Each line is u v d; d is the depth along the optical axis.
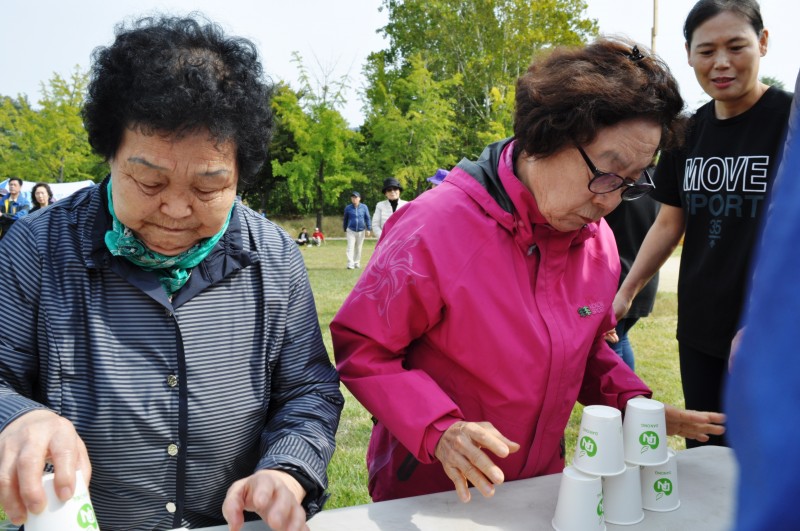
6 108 29.48
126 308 1.24
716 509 1.46
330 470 3.43
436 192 1.60
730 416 0.48
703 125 2.46
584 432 1.36
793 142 0.52
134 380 1.23
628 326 3.59
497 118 29.23
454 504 1.40
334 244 24.66
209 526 1.36
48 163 27.73
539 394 1.52
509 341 1.48
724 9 2.24
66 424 1.05
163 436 1.25
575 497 1.29
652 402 1.49
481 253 1.48
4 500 0.97
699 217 2.46
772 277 0.47
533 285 1.55
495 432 1.33
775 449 0.42
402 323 1.48
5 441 1.00
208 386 1.29
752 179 2.28
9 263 1.20
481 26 32.62
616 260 1.73
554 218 1.45
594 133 1.33
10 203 11.00
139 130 1.04
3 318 1.18
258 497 1.11
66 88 27.70
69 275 1.22
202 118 1.04
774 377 0.44
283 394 1.41
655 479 1.45
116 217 1.20
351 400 4.57
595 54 1.41
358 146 32.38
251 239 1.36
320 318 7.38
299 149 29.05
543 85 1.39
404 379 1.45
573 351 1.54
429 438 1.38
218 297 1.31
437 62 33.88
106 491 1.27
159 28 1.12
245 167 1.18
